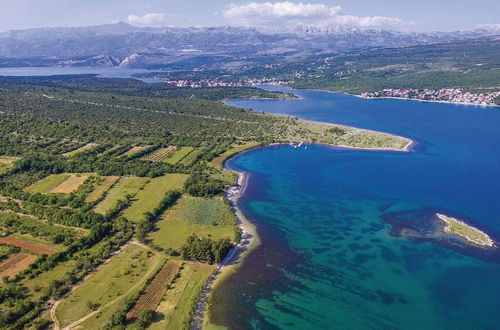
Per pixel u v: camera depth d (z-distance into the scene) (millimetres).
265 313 175125
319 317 173750
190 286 189250
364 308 179125
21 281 188125
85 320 164500
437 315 175125
